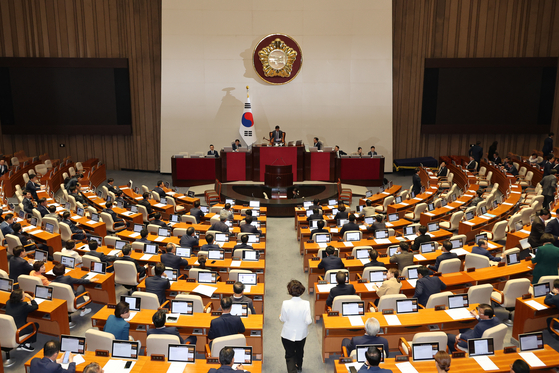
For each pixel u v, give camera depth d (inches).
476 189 595.2
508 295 282.2
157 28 804.0
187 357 204.5
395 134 842.2
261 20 777.6
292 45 781.3
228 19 776.9
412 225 410.0
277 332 300.7
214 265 333.4
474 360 202.8
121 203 528.7
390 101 800.3
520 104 802.2
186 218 462.3
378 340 210.4
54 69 796.6
